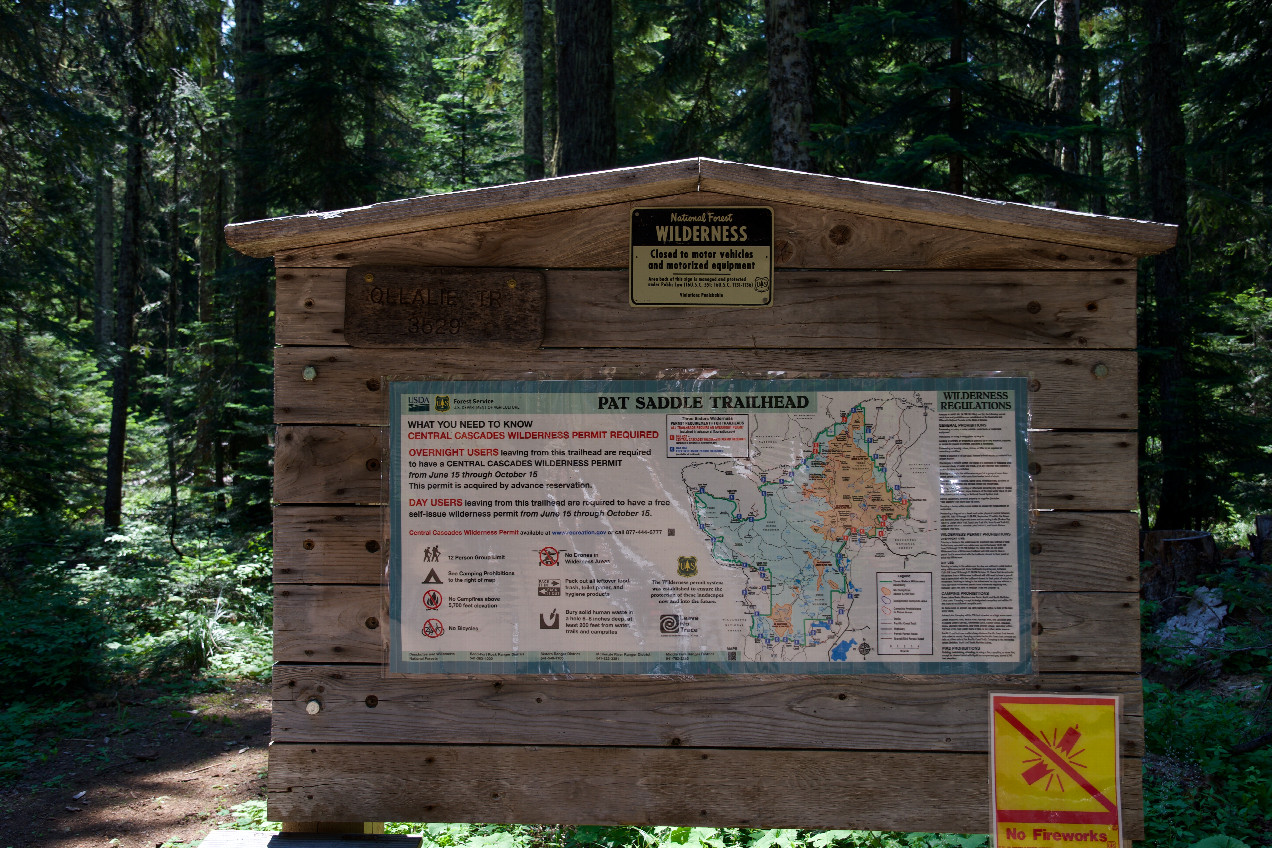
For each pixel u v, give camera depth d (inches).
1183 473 451.5
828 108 437.4
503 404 103.1
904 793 102.3
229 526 499.8
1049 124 341.4
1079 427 101.8
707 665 102.6
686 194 103.2
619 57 598.2
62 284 470.9
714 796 102.9
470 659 103.1
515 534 103.1
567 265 103.8
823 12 418.3
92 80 493.7
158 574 370.3
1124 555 101.3
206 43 579.2
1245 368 476.7
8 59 421.7
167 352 720.3
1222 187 491.2
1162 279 458.3
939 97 340.8
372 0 579.2
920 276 102.7
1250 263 567.2
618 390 103.0
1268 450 441.1
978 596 101.8
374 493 104.0
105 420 636.1
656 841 150.5
